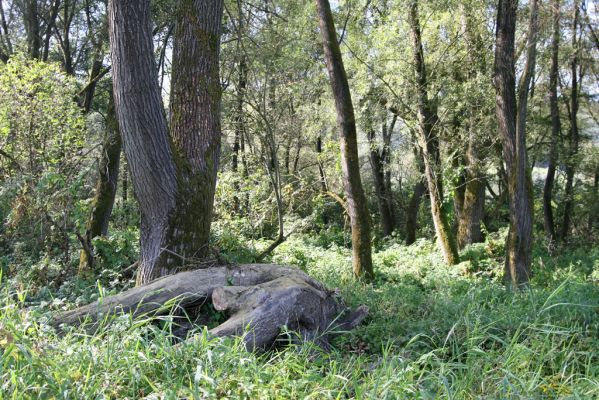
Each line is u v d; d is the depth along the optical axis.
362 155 31.55
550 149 25.73
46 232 10.28
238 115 14.12
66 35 19.94
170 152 7.98
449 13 18.08
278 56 14.83
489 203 28.64
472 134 18.70
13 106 11.30
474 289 9.89
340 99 13.16
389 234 29.64
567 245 26.14
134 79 7.55
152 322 6.86
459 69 18.48
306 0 19.41
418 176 21.06
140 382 4.19
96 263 9.89
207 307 7.25
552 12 13.33
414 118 18.62
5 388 3.71
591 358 6.01
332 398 4.32
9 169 11.84
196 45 8.43
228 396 4.07
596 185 27.27
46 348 4.33
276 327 6.40
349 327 7.49
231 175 15.85
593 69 26.27
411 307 8.20
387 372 4.56
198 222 8.29
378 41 18.28
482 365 5.29
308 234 23.81
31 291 8.74
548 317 6.80
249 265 7.79
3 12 21.14
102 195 12.27
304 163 31.23
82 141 12.30
